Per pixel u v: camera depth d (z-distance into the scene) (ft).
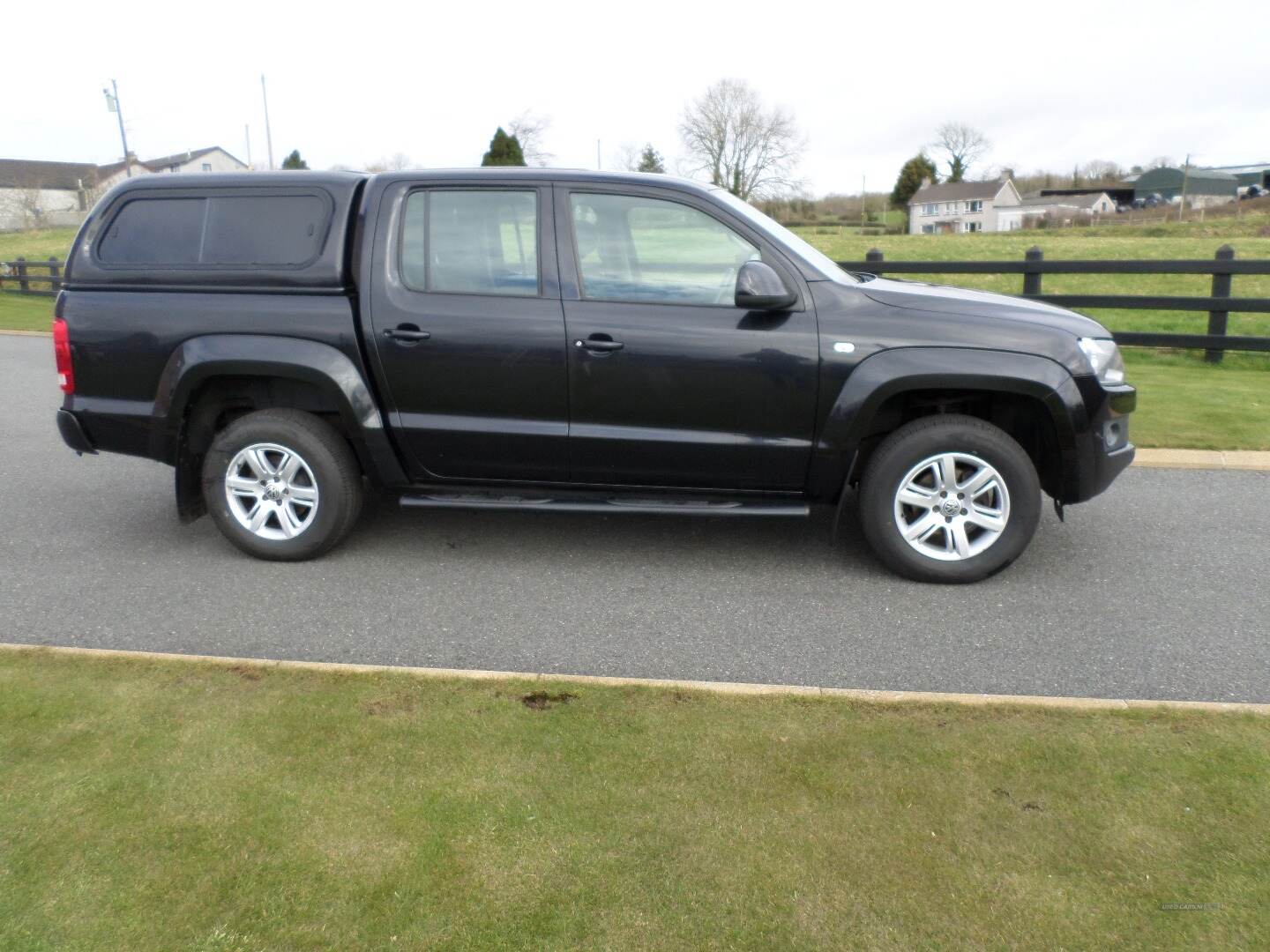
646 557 16.31
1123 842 8.27
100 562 16.02
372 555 16.37
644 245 14.76
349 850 8.18
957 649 12.73
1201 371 31.89
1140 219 227.40
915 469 14.73
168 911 7.49
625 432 14.89
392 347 14.96
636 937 7.25
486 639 13.10
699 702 10.68
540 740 9.88
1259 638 12.98
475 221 14.97
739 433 14.74
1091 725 10.12
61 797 8.85
